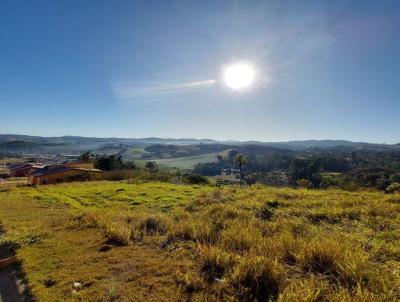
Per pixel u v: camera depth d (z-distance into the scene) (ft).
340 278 12.82
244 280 12.50
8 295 14.15
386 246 17.46
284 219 25.41
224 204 34.27
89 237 20.76
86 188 65.21
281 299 10.64
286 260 15.31
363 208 28.91
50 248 18.70
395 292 11.57
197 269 14.16
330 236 19.42
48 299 12.48
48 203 44.73
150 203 43.78
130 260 15.94
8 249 19.83
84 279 13.98
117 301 11.75
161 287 12.62
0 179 137.18
